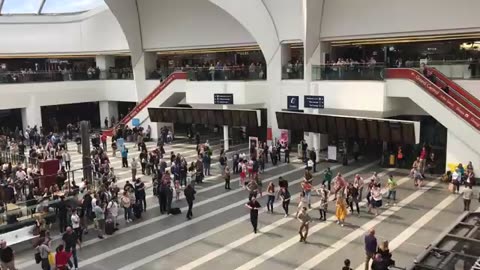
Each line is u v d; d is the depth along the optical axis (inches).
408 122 826.8
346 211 636.7
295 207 695.7
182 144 1241.4
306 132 1060.5
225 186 814.5
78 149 1184.2
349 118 917.2
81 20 1497.3
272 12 1067.9
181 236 594.2
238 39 1218.0
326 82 979.3
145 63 1409.9
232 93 1091.3
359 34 1008.2
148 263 514.9
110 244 574.9
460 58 982.4
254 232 596.7
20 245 582.2
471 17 861.2
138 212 667.4
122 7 1299.2
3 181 713.6
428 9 906.7
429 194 737.0
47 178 716.7
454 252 270.8
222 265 502.6
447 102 804.0
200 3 1234.6
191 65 1432.1
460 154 796.6
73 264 507.8
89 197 632.4
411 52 1066.7
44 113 1515.7
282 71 1095.6
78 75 1444.4
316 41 1048.8
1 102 1264.8
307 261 504.4
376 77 900.0
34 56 1456.7
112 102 1541.6
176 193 752.3
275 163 977.5
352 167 933.8
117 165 1010.7
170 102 1286.9
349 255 516.1
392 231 582.9
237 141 1256.2
